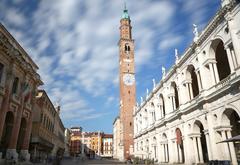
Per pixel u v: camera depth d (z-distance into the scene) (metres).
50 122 69.44
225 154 28.05
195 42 35.38
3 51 32.78
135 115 84.69
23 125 42.78
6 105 33.56
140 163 52.31
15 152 36.59
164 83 51.25
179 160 42.69
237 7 26.47
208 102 32.06
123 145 85.62
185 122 39.41
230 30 27.05
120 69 98.44
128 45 100.19
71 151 174.75
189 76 40.19
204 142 41.09
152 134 60.69
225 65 38.44
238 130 30.58
